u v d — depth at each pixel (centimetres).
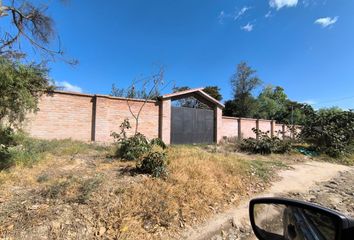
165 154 709
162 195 513
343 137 1534
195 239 417
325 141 1548
